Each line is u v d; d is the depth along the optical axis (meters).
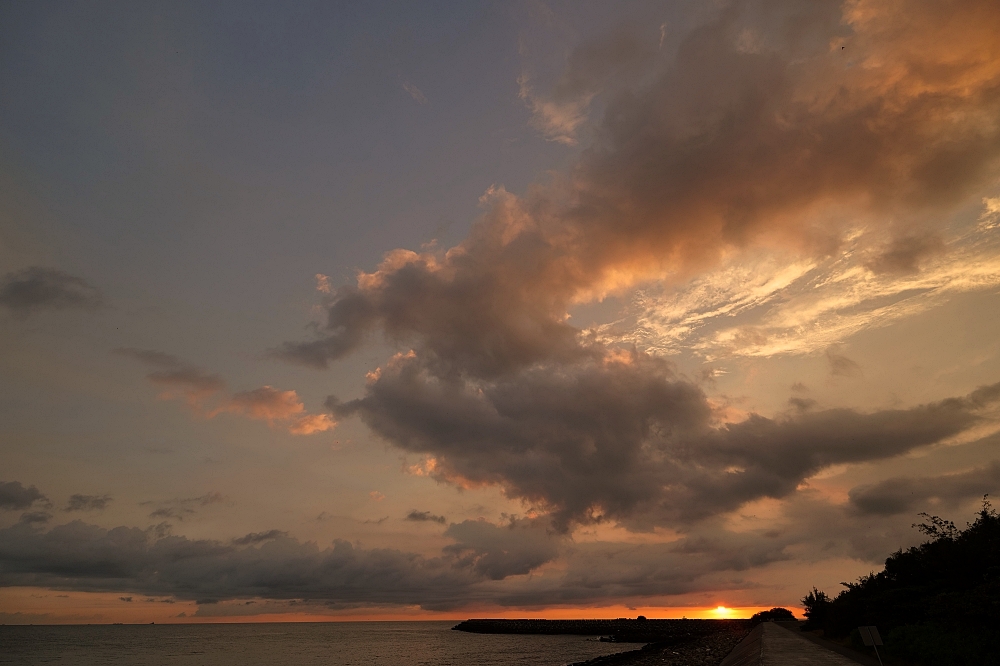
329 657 117.06
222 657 123.69
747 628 119.25
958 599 27.39
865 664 28.94
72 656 131.62
